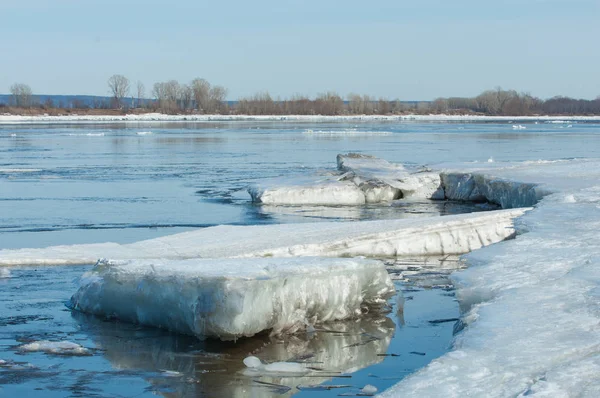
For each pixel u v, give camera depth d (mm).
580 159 31641
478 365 7648
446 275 14039
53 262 14602
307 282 10547
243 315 9672
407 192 26781
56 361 9344
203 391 8383
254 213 23297
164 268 10648
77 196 27000
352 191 25859
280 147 54750
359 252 15531
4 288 12867
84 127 93125
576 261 11914
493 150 50250
